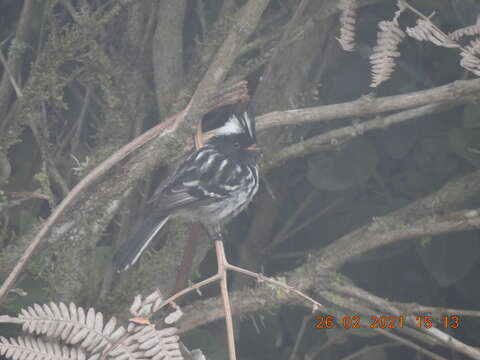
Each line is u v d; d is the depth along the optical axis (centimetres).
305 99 505
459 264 500
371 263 551
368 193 568
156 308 248
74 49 468
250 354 561
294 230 583
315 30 496
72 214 410
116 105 489
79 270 423
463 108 541
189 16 590
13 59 500
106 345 236
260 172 497
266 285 444
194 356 261
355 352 560
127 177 395
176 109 470
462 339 552
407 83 532
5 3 586
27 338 236
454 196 437
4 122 501
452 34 265
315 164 530
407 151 537
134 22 496
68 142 570
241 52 501
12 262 407
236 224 616
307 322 563
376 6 548
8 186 538
